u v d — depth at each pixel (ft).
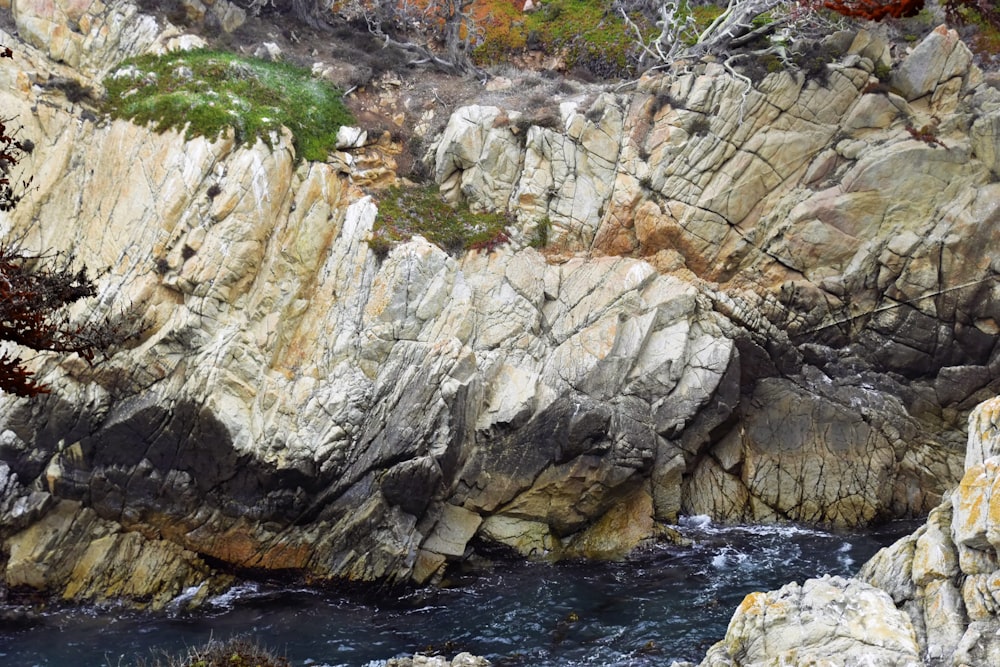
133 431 54.29
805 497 62.59
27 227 59.47
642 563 57.11
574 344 62.18
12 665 46.60
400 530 55.26
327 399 56.65
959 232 65.21
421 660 42.55
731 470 63.98
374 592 54.60
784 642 34.22
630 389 61.41
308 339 59.47
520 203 67.46
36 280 29.09
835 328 67.05
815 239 66.44
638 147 68.33
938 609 33.58
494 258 64.34
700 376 61.87
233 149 60.03
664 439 61.31
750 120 67.77
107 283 56.95
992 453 36.11
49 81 62.85
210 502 54.80
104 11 69.10
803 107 68.13
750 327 65.98
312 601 54.24
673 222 66.33
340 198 63.46
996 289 65.16
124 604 53.21
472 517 57.57
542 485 58.08
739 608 36.55
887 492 62.59
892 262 65.92
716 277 67.10
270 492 54.85
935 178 65.92
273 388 56.34
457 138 68.49
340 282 60.54
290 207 61.36
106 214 59.67
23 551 53.06
